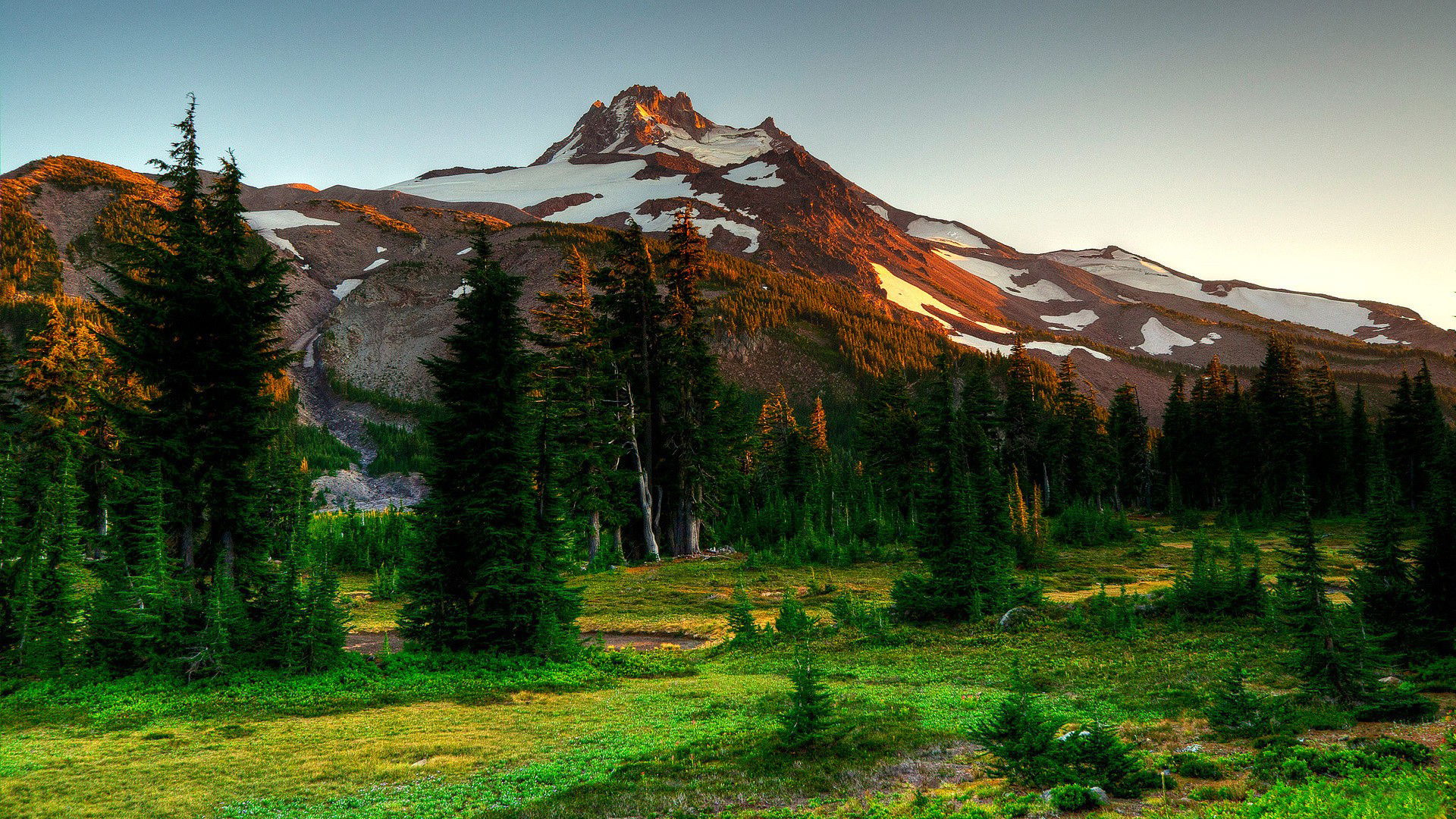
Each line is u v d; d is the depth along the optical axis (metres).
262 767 17.58
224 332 29.95
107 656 25.94
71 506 29.09
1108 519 73.31
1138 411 103.31
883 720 20.33
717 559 62.88
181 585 27.45
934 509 38.56
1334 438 84.75
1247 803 12.01
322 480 168.62
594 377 58.81
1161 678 23.77
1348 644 18.42
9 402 55.69
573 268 62.31
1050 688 24.08
